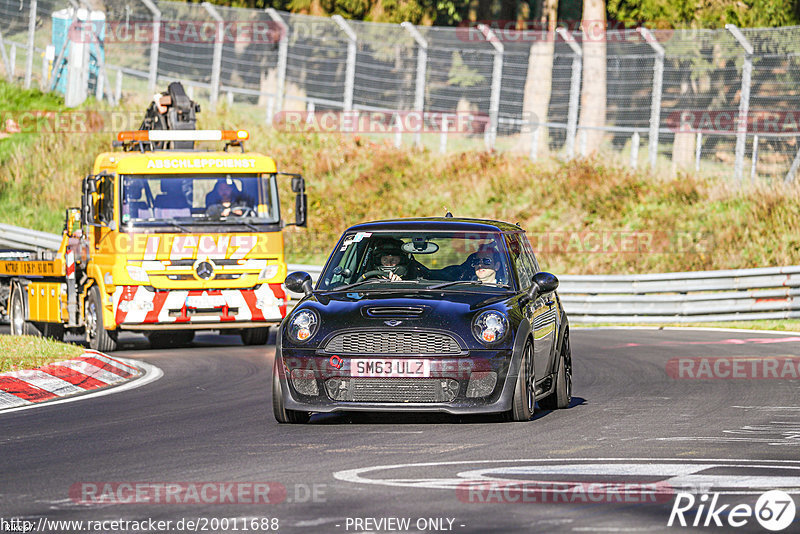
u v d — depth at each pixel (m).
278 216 76.50
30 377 52.41
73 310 78.06
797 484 29.75
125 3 156.62
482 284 43.41
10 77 158.00
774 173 127.44
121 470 32.59
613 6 159.25
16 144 145.50
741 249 117.69
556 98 154.62
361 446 36.28
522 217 128.62
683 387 52.72
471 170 135.50
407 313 40.25
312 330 40.47
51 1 162.38
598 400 48.31
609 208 127.00
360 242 44.91
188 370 61.81
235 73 159.38
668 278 95.31
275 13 143.50
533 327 41.97
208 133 81.44
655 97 132.50
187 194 75.25
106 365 57.94
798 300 92.44
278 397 40.97
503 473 31.33
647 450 35.09
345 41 148.75
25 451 36.03
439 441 37.06
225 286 74.94
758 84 143.12
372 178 135.75
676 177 128.75
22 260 84.69
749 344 73.56
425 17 165.50
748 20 158.00
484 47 153.12
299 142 141.12
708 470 31.70
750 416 42.94
